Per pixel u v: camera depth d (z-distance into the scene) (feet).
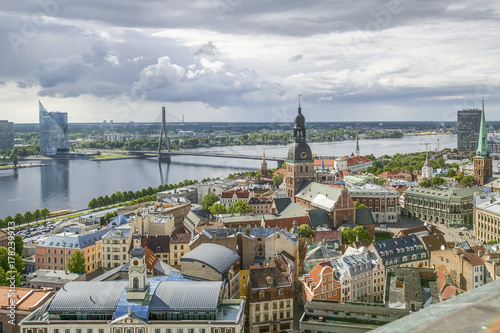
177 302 417.90
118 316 408.67
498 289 37.47
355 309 428.56
